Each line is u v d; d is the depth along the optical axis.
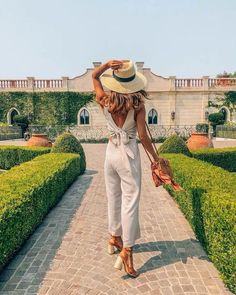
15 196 3.79
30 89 28.03
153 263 3.49
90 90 27.67
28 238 4.20
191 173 4.96
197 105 27.59
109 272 3.29
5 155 11.33
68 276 3.21
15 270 3.32
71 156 7.94
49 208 5.35
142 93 3.24
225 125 26.19
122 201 3.27
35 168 5.86
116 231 3.63
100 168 10.20
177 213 5.31
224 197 3.29
